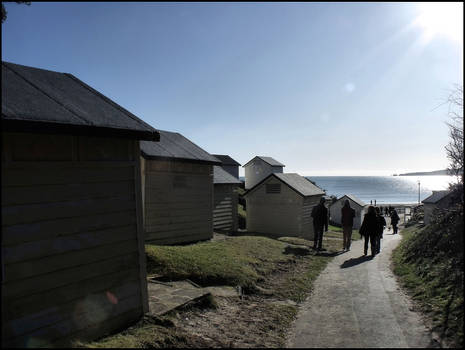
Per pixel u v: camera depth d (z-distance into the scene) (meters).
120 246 5.28
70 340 4.43
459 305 5.53
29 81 5.53
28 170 4.11
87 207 4.80
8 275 3.82
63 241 4.45
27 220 4.06
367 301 6.80
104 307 4.94
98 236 4.93
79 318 4.58
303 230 19.70
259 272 9.16
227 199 19.08
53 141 4.41
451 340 4.69
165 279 7.76
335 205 37.88
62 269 4.41
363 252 13.44
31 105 4.50
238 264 9.18
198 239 13.23
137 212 5.61
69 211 4.55
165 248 9.55
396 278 8.45
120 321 5.18
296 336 5.30
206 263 8.72
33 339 4.02
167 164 12.03
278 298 7.42
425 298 6.48
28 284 4.02
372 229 12.23
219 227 18.34
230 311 6.36
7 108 4.05
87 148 4.85
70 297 4.49
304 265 10.77
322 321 5.89
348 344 4.88
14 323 3.85
